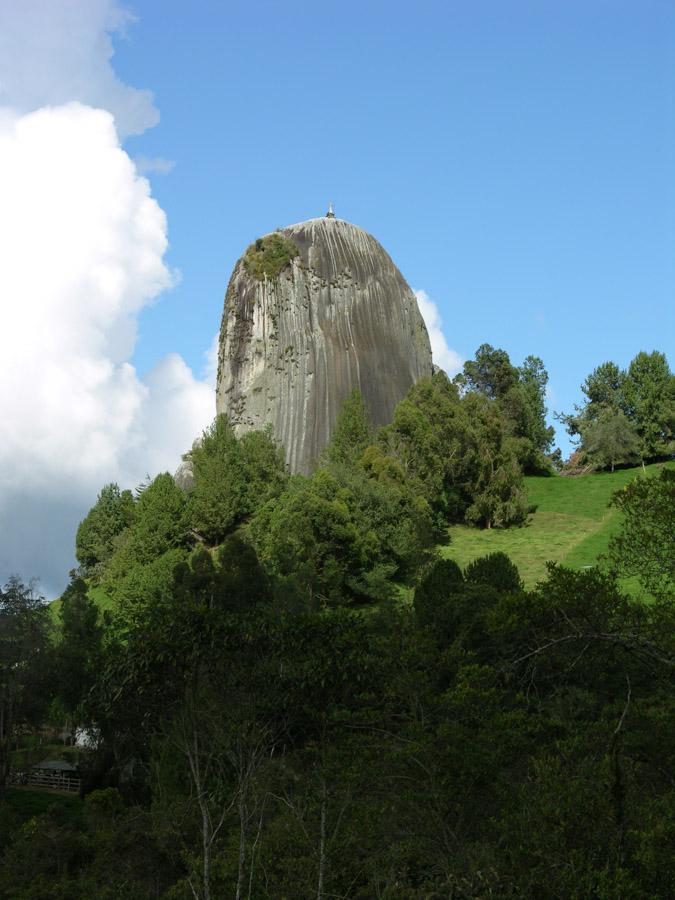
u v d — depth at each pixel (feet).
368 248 419.54
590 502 329.11
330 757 62.75
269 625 63.98
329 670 62.95
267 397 384.47
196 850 82.89
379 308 406.00
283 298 395.55
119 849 91.04
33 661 179.42
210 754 61.72
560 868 46.01
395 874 57.00
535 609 57.36
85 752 171.73
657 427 381.40
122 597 248.32
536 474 385.29
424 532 237.45
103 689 64.44
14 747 194.80
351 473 272.92
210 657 61.52
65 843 99.66
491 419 321.93
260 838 63.36
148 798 141.18
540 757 59.16
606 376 414.41
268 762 63.67
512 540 284.61
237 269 410.52
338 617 66.54
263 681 61.05
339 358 390.42
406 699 73.61
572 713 76.28
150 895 86.22
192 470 382.01
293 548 219.61
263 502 315.37
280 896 58.70
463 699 68.80
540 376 455.22
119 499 366.02
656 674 63.16
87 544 357.61
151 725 69.67
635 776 57.31
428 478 293.23
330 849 57.82
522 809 54.08
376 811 60.39
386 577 232.73
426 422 309.01
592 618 57.21
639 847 45.27
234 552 161.58
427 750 62.28
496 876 46.98
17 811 142.72
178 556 274.98
